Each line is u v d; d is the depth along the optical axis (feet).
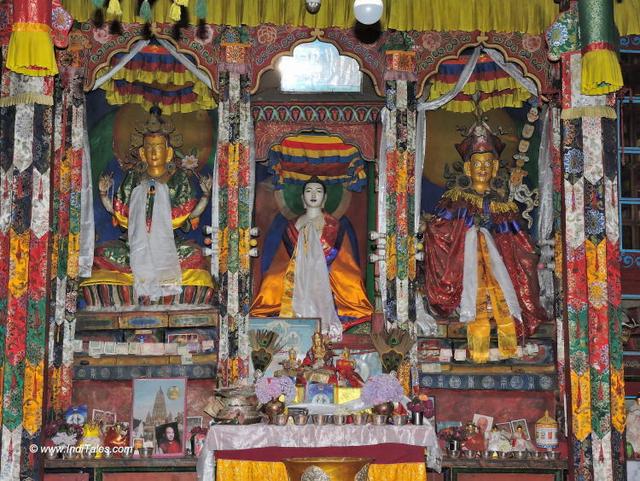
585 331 44.98
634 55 52.21
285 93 53.11
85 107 51.55
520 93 53.01
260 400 43.52
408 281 49.49
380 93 50.52
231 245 48.78
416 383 48.78
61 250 49.39
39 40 41.96
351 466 39.96
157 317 50.21
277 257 52.42
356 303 51.55
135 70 52.16
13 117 44.50
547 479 46.52
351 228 53.11
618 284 45.14
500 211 52.06
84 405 48.44
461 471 46.52
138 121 53.16
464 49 51.01
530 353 50.39
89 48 50.08
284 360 47.29
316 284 51.19
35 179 44.34
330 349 47.50
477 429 48.39
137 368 49.60
